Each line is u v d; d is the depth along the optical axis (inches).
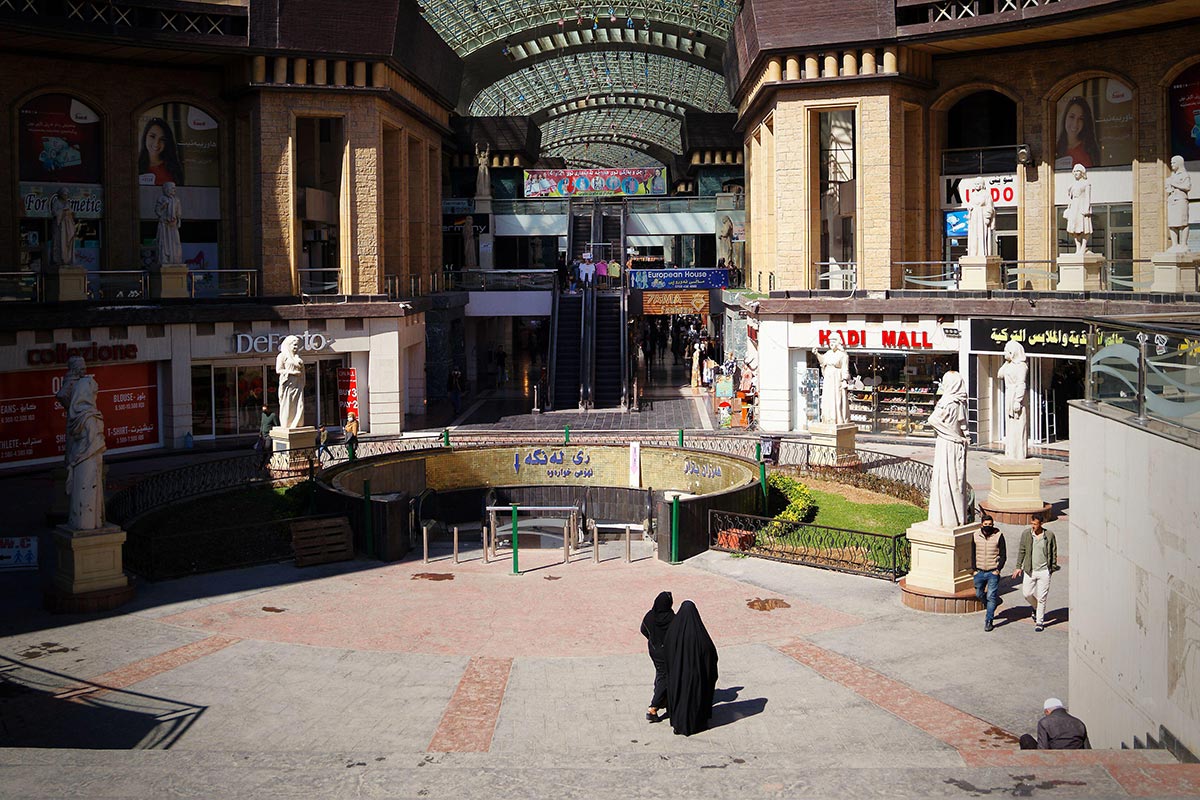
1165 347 437.4
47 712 590.6
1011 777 337.7
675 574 872.3
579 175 2581.2
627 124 3853.3
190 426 1437.0
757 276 1818.4
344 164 1557.6
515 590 829.8
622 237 2370.8
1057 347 1293.1
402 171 1729.8
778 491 1040.8
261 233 1528.1
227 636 717.9
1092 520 513.0
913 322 1418.6
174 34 1453.0
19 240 1485.0
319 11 1489.9
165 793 352.2
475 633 723.4
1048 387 1401.3
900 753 521.7
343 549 929.5
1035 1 1370.6
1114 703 485.1
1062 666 640.4
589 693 613.0
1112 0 1293.1
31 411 1299.2
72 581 777.6
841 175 1881.2
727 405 1571.1
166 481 1082.1
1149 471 447.2
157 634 722.8
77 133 1520.7
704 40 2534.5
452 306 1919.3
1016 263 1384.1
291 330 1496.1
